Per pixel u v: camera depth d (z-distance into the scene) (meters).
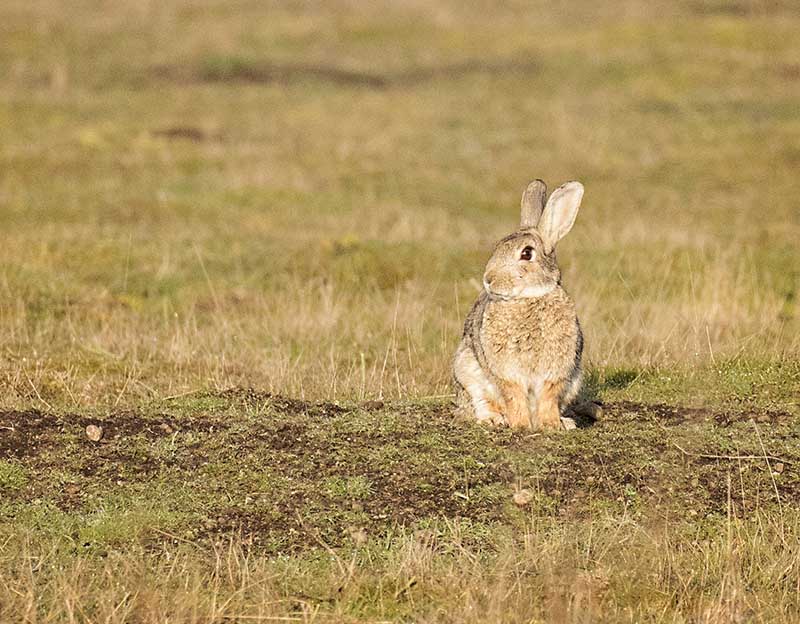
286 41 53.59
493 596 9.73
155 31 54.78
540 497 11.54
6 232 25.44
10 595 9.91
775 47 49.72
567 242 25.64
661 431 13.14
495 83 46.19
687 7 60.12
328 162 34.12
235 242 25.42
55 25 54.44
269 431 13.16
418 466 12.14
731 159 34.69
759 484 11.89
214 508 11.48
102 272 23.03
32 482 12.02
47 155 33.25
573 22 57.53
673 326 18.14
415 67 49.59
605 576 10.25
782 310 20.75
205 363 17.23
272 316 20.19
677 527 11.09
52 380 16.06
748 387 15.02
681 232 26.20
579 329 13.45
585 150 35.94
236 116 40.44
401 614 9.77
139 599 9.83
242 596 9.91
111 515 11.31
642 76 45.91
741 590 10.06
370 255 24.00
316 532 11.02
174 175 32.00
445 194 31.52
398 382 15.63
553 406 13.27
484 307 13.40
